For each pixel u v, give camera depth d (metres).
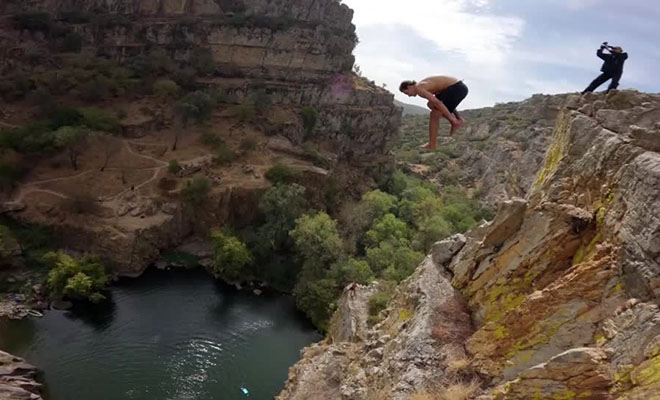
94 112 85.38
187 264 70.31
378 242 72.44
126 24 107.62
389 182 110.62
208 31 112.56
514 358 16.31
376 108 117.12
